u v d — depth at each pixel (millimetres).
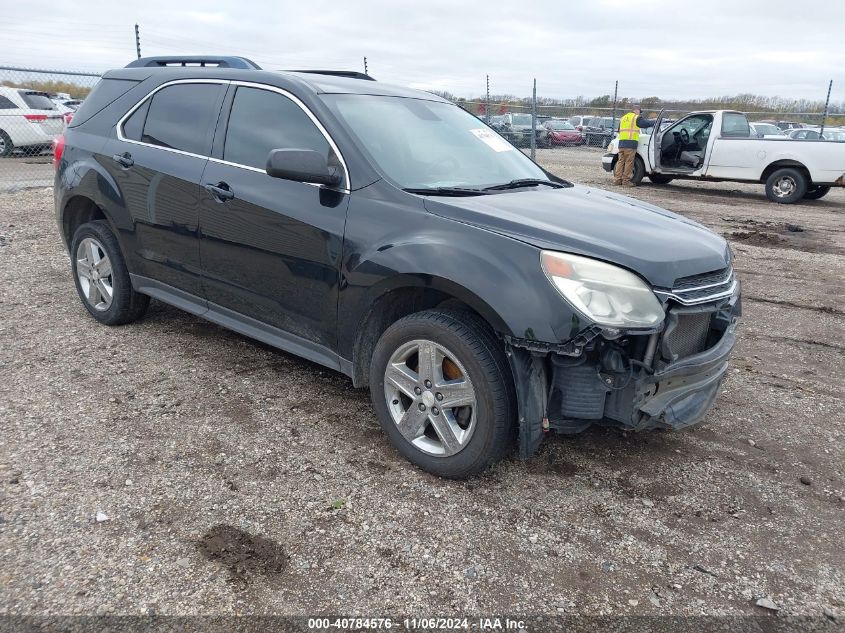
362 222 3197
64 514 2703
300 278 3455
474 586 2453
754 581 2553
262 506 2840
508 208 3176
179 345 4570
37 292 5625
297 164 3182
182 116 4164
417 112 4016
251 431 3459
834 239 9797
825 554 2727
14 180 12141
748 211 12453
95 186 4504
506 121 23562
